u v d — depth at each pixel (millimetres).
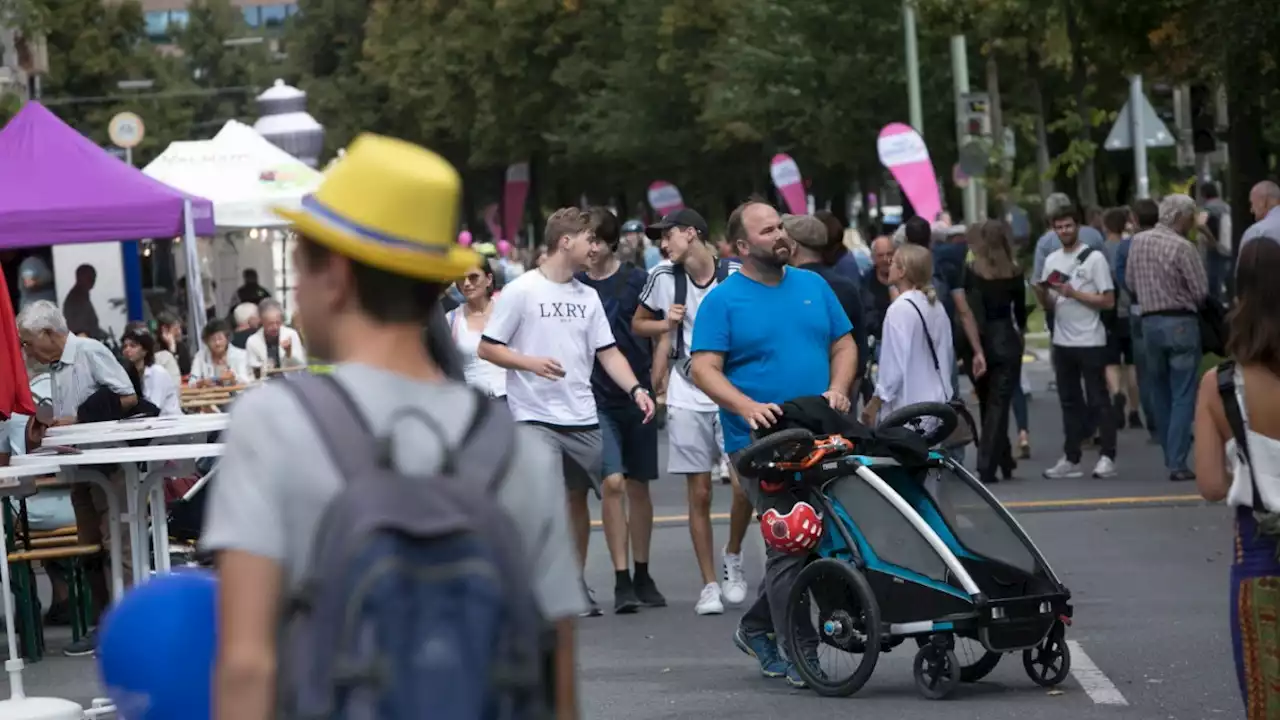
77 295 36969
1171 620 18250
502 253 88812
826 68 78688
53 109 131750
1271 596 10117
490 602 4914
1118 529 24312
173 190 31906
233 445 5152
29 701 13781
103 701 15281
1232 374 10188
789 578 15469
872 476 14898
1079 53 45562
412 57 136500
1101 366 29562
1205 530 23984
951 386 23047
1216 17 33938
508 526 5086
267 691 4996
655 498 30266
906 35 71562
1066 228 29516
